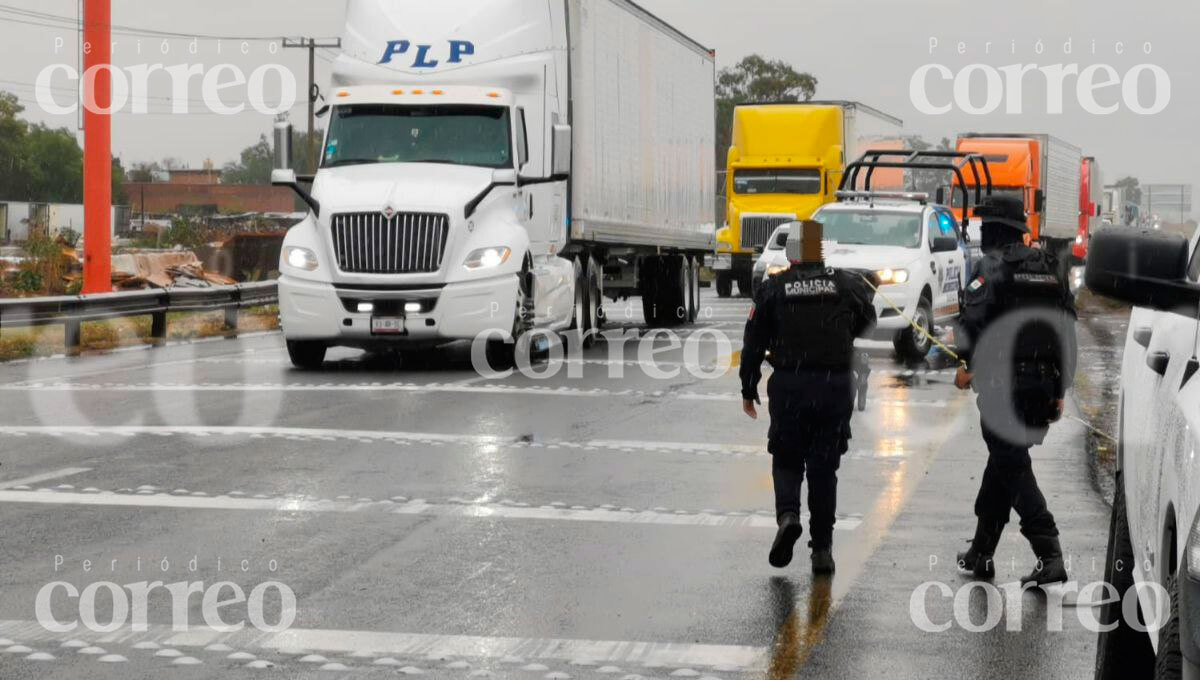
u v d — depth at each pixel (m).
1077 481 23.05
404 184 39.53
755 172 83.88
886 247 45.06
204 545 17.73
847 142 85.69
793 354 16.39
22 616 14.46
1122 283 8.73
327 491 21.38
